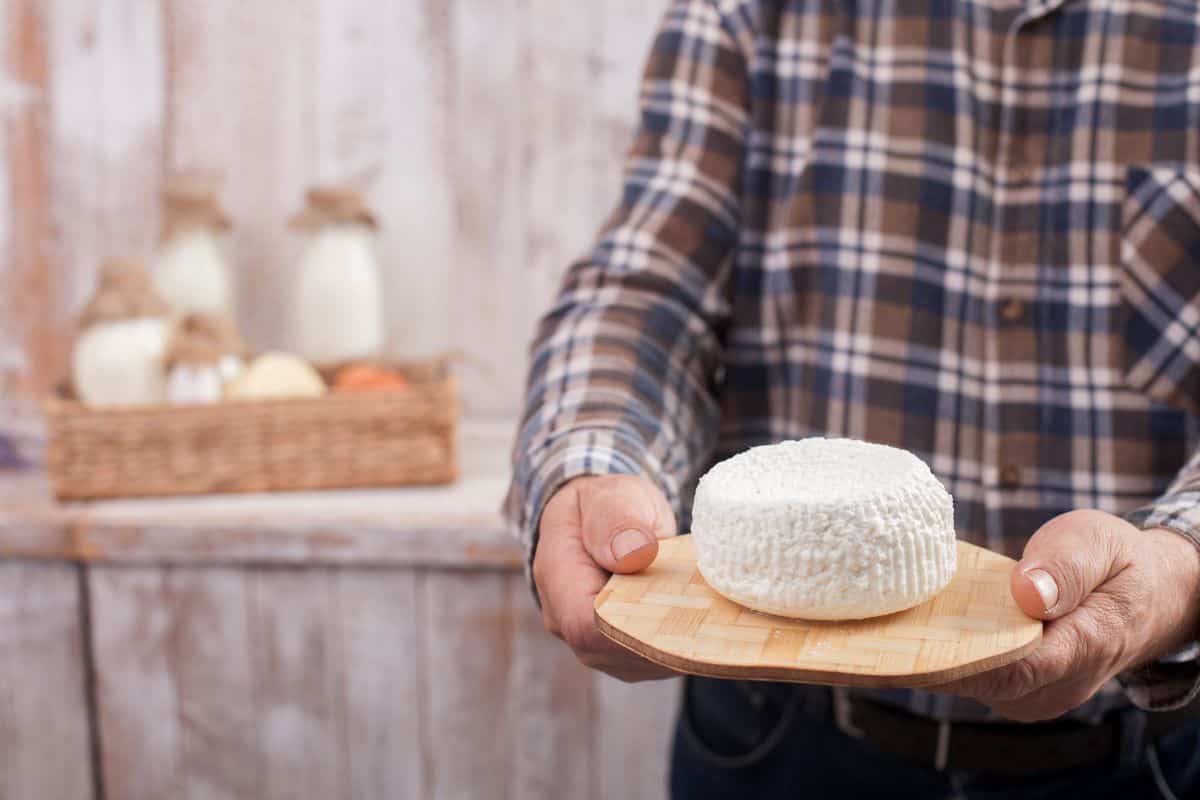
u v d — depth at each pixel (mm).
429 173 1763
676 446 817
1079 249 870
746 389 960
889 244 894
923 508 633
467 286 1791
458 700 1507
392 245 1783
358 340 1680
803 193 913
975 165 883
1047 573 601
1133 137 863
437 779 1530
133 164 1769
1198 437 871
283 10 1723
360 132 1755
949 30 885
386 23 1722
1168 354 862
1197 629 672
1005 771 881
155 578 1481
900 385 896
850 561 609
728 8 935
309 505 1505
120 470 1515
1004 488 890
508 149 1749
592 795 1533
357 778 1530
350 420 1550
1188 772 904
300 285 1677
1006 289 885
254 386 1560
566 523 719
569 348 853
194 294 1657
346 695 1508
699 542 667
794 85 926
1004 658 571
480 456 1724
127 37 1735
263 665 1501
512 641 1489
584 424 783
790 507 616
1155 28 858
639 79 1716
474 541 1440
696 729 1025
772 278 935
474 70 1728
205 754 1529
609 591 667
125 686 1512
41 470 1671
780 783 967
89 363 1538
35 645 1497
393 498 1540
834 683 560
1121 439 870
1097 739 872
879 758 917
